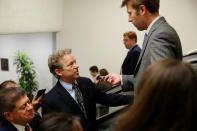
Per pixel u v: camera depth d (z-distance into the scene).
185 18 4.25
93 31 5.29
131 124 0.53
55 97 1.50
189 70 0.50
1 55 7.00
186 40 4.30
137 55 2.74
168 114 0.49
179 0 4.24
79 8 5.38
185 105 0.48
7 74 7.00
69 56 1.53
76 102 1.53
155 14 1.08
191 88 0.48
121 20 4.89
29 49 6.41
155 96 0.50
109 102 1.63
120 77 1.49
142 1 1.05
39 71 6.37
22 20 4.73
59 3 5.52
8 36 6.72
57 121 0.87
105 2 5.02
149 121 0.51
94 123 1.64
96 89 1.68
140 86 0.57
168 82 0.50
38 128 0.90
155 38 0.98
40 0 5.05
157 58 0.91
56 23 5.54
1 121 1.26
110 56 5.18
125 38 3.28
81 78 1.67
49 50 6.02
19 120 1.25
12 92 1.24
